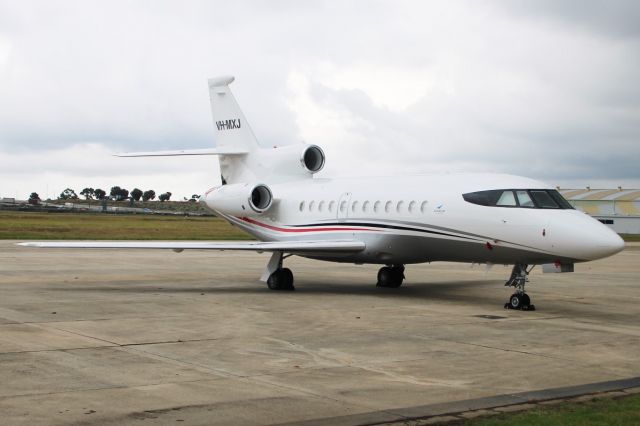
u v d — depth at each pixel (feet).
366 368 33.88
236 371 32.76
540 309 58.44
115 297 60.95
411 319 50.44
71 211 471.21
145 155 79.66
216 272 91.45
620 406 27.43
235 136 85.81
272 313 52.60
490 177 61.41
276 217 78.64
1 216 319.06
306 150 79.77
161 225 266.36
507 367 34.65
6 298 59.00
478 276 90.89
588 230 53.21
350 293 67.97
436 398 28.53
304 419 25.39
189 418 25.32
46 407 26.35
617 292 73.77
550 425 24.86
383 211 66.95
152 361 34.60
